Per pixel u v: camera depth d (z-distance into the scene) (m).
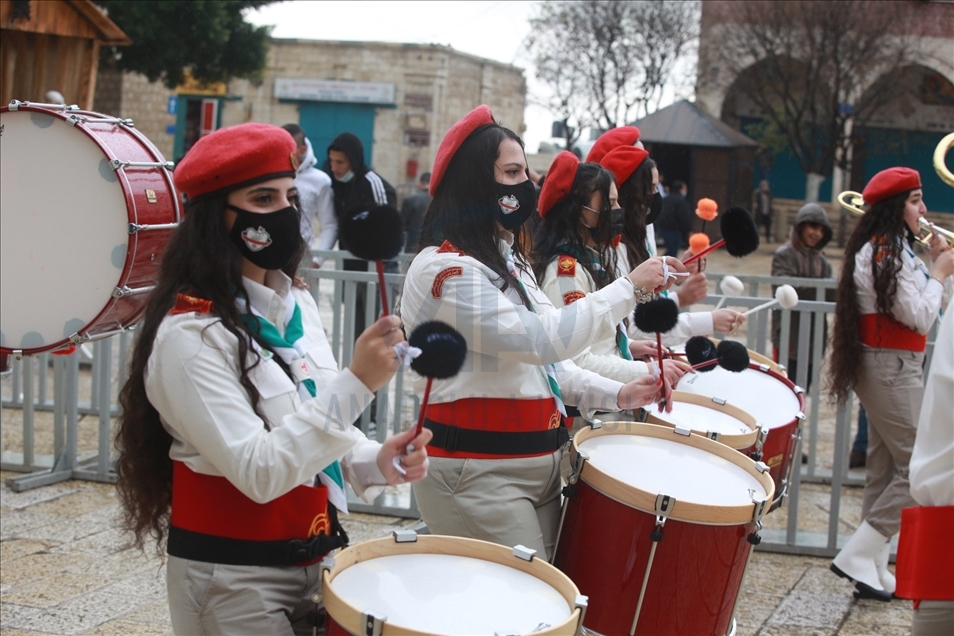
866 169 28.75
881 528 4.24
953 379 2.61
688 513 2.42
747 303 5.29
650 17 23.50
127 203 3.29
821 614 4.09
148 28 17.92
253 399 2.02
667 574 2.46
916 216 4.39
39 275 3.39
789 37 22.61
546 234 3.27
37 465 5.50
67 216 3.36
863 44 22.23
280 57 29.73
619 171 3.63
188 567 2.05
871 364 4.36
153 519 2.18
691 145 22.00
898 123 27.62
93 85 8.79
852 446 6.37
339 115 29.98
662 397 3.10
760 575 4.51
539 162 27.86
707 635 2.51
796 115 24.98
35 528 4.64
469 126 2.67
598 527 2.55
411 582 2.08
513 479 2.68
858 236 4.43
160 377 1.97
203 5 18.19
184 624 2.06
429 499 2.71
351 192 6.80
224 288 2.04
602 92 24.12
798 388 3.80
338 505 2.16
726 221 3.32
